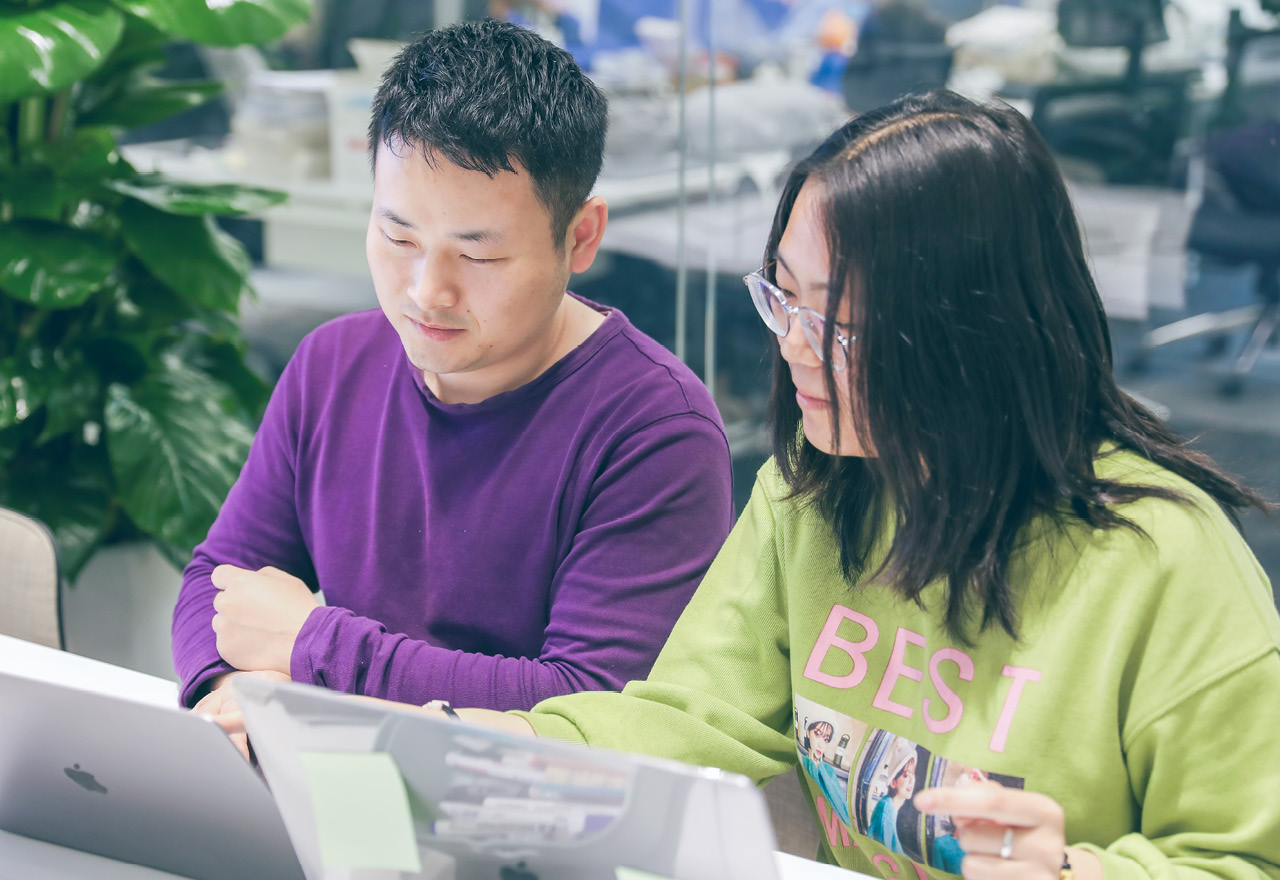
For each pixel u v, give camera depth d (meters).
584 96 1.10
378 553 1.27
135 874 0.91
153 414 2.07
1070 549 0.86
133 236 2.04
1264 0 2.84
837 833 1.04
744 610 1.08
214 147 3.37
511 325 1.11
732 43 2.65
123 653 2.26
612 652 1.14
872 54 2.73
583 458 1.20
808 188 0.84
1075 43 2.85
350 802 0.74
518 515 1.22
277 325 3.53
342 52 3.21
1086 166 3.02
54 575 1.49
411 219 1.07
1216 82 2.96
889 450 0.84
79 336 2.19
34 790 0.91
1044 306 0.81
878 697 0.97
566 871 0.72
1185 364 3.46
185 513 2.01
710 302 2.73
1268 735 0.79
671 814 0.66
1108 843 0.87
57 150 2.11
